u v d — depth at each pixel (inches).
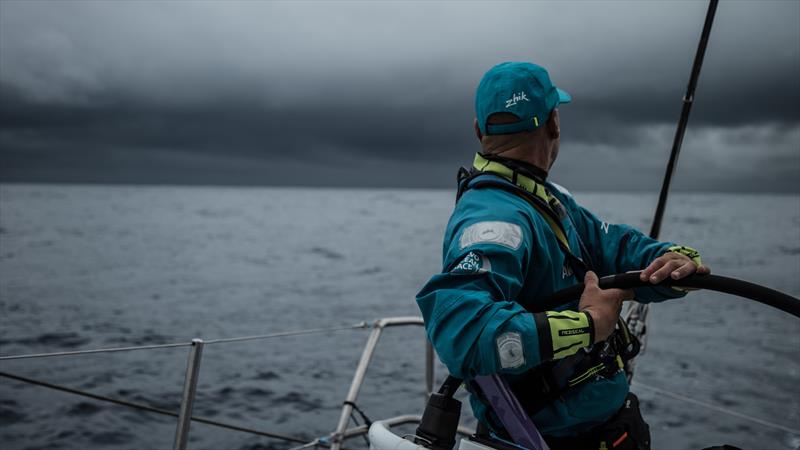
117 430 307.3
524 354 42.5
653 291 56.9
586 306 46.0
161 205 5536.4
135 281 1016.2
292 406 365.4
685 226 2237.9
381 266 1321.4
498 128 52.7
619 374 55.1
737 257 993.5
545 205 52.1
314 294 908.6
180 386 402.6
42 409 334.3
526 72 52.7
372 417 345.1
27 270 1141.1
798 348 288.4
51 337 576.4
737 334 492.7
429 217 3875.5
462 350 43.8
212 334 606.9
